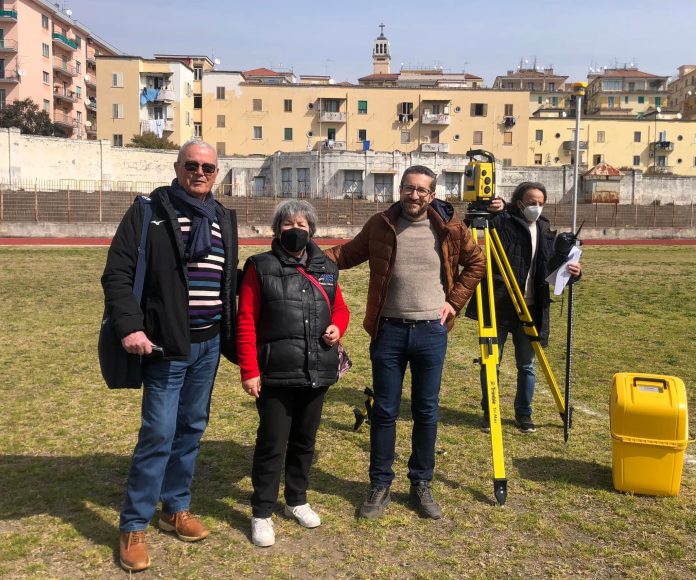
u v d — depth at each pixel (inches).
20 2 2549.2
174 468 146.2
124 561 131.8
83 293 538.3
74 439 205.9
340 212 1883.6
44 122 2437.3
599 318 444.8
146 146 2356.1
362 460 192.4
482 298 174.2
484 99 2763.3
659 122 3002.0
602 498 165.8
